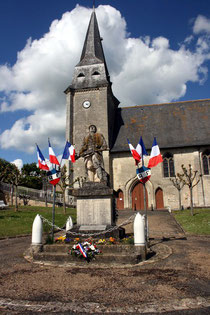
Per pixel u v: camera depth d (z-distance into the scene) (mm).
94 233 8750
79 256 7637
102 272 6656
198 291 5316
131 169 33219
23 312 4488
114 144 34781
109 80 40812
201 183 31000
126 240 8461
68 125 35344
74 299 5012
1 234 13750
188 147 32281
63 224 17469
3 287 5684
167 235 13594
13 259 8273
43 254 7969
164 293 5238
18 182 25375
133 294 5211
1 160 45562
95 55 39094
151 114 37656
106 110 34719
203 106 36531
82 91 36562
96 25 42156
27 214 21406
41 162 9977
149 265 7289
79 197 9984
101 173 10328
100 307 4641
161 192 32344
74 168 33375
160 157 10477
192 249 9688
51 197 32656
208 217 18906
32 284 5852
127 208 32281
